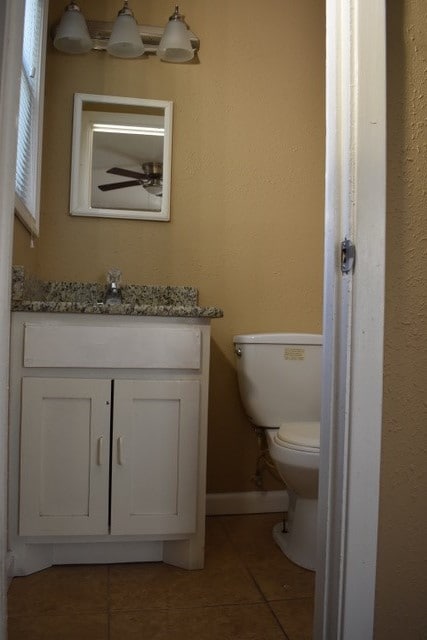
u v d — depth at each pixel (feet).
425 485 2.90
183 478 5.40
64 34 6.72
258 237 7.53
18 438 5.21
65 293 6.90
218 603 4.85
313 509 5.68
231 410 7.39
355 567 2.73
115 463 5.30
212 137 7.47
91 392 5.27
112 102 7.23
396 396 2.88
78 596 4.91
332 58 2.94
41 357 5.22
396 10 2.93
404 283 2.90
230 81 7.54
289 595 5.02
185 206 7.38
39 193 6.67
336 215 2.88
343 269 2.83
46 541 5.29
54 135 7.10
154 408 5.39
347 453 2.74
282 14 7.72
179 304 7.13
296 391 6.70
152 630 4.39
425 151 2.95
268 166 7.59
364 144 2.77
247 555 5.93
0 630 3.14
